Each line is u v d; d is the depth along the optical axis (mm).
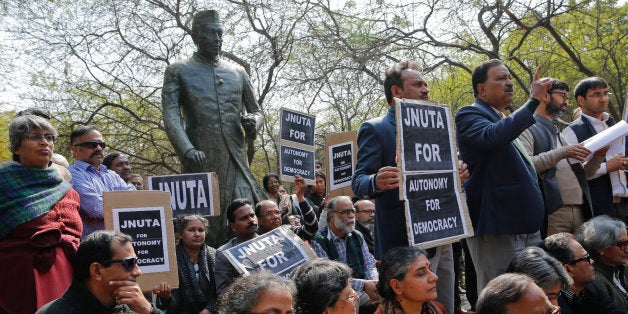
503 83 5137
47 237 4387
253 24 17047
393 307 4375
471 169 5098
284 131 8688
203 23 8180
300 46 17109
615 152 6934
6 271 4266
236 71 8445
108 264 3799
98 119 18703
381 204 4855
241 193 8086
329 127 20203
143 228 5207
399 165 4250
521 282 3422
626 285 6398
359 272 6227
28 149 4496
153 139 18484
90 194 5648
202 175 7047
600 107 6949
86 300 3803
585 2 15055
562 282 4551
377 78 15656
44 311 3773
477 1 15164
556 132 6422
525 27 14797
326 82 16094
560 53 17438
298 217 9031
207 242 7961
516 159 4980
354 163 8422
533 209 4949
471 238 5277
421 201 4352
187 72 8102
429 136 4477
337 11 17062
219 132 8039
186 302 5895
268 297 3051
